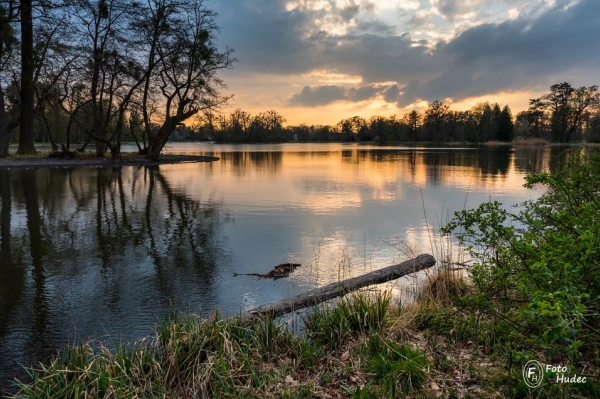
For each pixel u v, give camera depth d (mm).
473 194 12734
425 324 3947
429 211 10047
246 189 14562
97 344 3762
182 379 3082
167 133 30219
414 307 4227
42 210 10430
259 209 10570
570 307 2100
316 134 119062
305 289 5109
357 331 3832
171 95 29969
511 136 87000
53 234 7926
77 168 23703
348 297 4387
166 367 3182
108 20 26797
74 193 13453
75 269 5879
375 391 2879
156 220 9258
